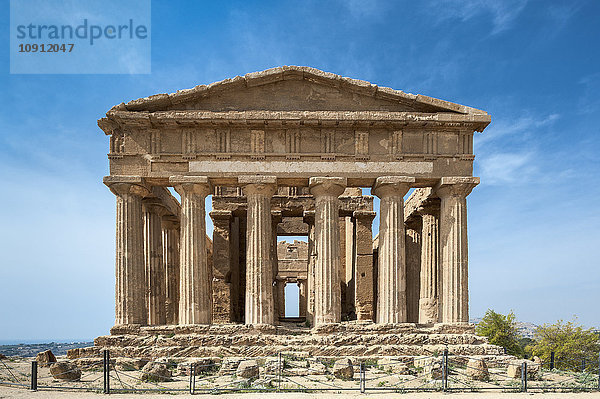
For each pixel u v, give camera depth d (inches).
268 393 698.2
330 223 1117.7
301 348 999.6
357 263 1524.4
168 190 1429.6
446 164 1131.3
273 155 1124.5
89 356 983.0
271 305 1105.4
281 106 1137.4
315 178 1111.0
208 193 1160.2
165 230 1496.1
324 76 1122.7
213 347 1005.2
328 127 1136.8
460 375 846.5
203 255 1114.7
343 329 1062.4
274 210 1578.5
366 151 1131.3
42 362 954.1
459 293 1093.8
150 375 818.2
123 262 1090.1
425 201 1295.5
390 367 891.4
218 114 1106.7
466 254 1113.4
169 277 1477.6
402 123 1120.8
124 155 1117.1
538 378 843.4
